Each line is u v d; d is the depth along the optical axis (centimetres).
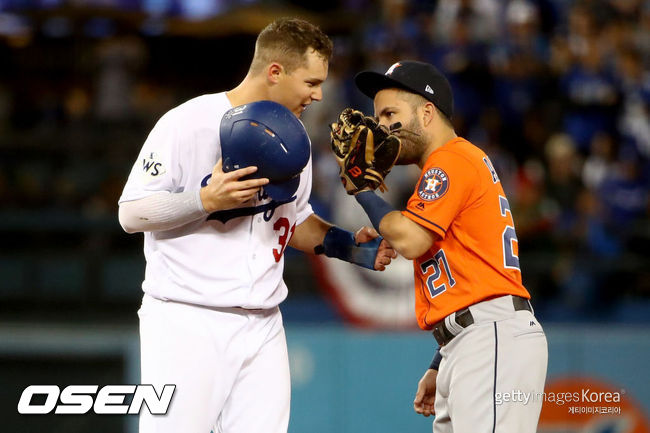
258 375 1280
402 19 3534
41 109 3559
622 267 2753
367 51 3412
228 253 1246
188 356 1234
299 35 1228
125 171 3247
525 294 1292
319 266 2545
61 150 3325
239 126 1166
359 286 2503
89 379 2386
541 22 3766
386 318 2466
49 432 2373
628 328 2545
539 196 3008
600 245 2878
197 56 4047
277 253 1298
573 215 3002
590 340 2391
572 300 2734
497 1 3647
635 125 3422
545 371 1281
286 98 1244
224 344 1249
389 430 2325
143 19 3853
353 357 2341
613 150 3195
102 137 3359
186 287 1240
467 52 3400
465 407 1252
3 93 3672
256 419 1274
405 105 1306
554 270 2764
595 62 3503
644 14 3809
